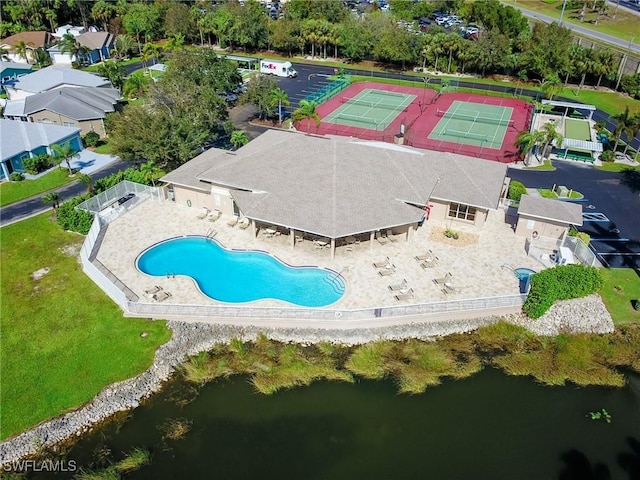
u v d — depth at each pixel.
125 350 37.09
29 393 33.84
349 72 113.19
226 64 79.44
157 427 31.98
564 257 43.41
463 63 109.44
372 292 41.34
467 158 54.34
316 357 36.72
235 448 30.55
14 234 50.69
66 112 72.75
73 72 90.56
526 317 40.31
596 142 70.00
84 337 38.12
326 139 53.38
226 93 82.44
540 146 68.62
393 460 29.78
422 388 34.50
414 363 36.19
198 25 126.75
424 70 113.94
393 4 154.12
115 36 130.25
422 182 48.81
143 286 42.19
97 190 55.22
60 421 32.19
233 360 36.50
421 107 91.31
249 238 48.56
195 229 50.16
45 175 63.09
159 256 46.25
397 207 45.34
